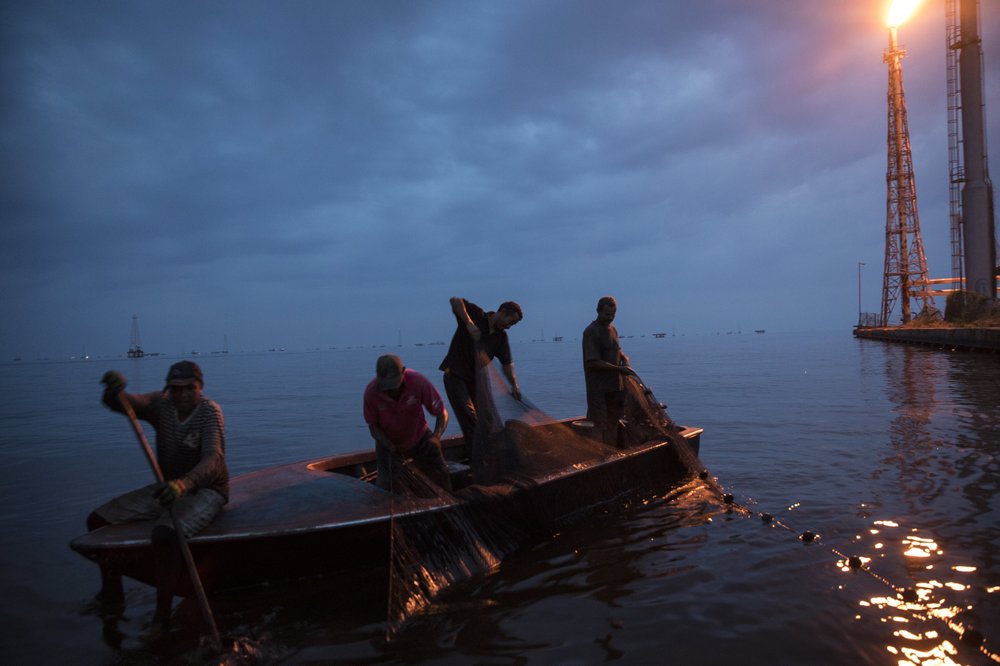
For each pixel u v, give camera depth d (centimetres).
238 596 384
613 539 468
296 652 313
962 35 4259
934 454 727
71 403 2220
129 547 346
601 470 547
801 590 363
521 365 4341
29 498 690
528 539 467
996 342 2738
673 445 654
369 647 316
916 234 6400
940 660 285
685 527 491
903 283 6431
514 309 554
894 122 6425
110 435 1244
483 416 521
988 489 565
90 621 364
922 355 3184
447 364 575
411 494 426
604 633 319
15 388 3503
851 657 289
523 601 363
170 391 369
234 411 1691
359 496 418
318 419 1441
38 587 422
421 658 302
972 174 4259
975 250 4250
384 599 376
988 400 1216
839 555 418
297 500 407
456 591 380
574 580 392
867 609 337
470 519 427
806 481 631
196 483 345
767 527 483
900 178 6425
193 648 323
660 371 2934
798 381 1988
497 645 311
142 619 365
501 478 493
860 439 859
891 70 6400
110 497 695
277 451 989
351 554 396
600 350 664
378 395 459
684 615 336
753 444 866
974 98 4234
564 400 1684
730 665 284
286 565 383
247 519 378
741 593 362
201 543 352
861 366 2617
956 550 420
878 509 520
